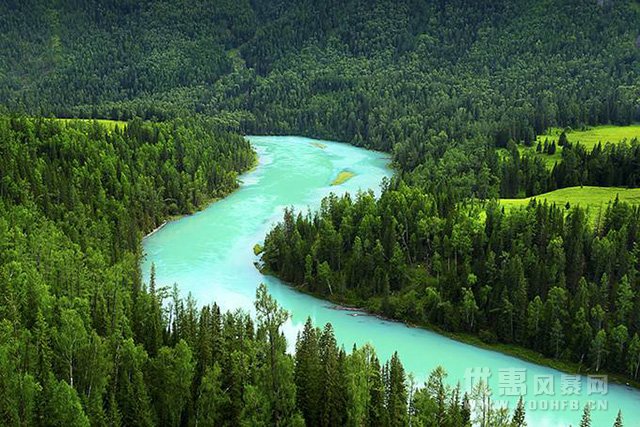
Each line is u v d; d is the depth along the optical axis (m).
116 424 78.75
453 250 141.50
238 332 97.50
